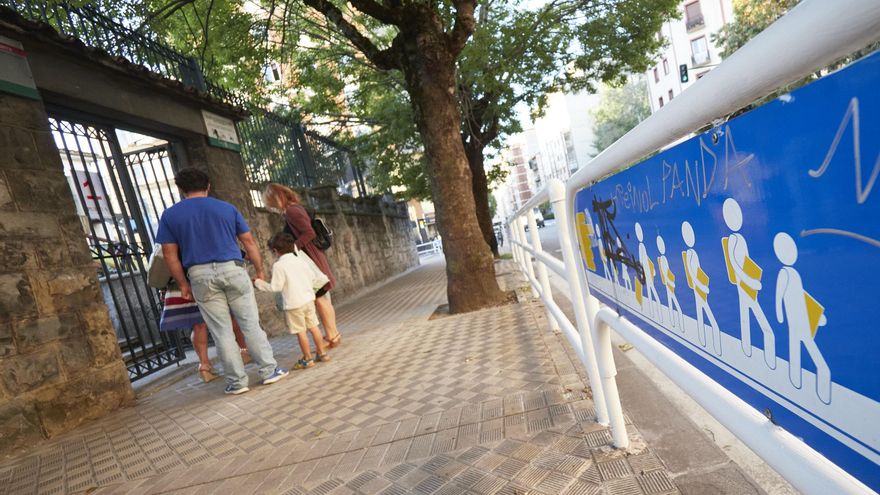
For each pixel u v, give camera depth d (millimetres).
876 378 523
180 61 6973
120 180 5836
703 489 1720
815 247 575
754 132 644
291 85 11984
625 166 1235
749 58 601
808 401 653
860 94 456
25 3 4703
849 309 541
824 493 657
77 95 4805
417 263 22703
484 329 5016
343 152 16219
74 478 2957
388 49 6500
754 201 681
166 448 3195
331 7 6441
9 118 3973
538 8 10672
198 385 4832
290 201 5285
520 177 147500
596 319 1932
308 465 2547
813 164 544
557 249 12383
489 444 2361
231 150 7508
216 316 4160
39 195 4066
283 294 4707
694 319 989
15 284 3732
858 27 446
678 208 956
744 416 857
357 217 13930
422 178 14742
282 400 3801
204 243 4102
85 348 4156
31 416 3654
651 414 2371
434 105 6160
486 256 6410
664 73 47531
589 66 12141
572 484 1898
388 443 2619
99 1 5723
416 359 4309
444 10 8516
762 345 744
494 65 10336
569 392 2770
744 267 752
